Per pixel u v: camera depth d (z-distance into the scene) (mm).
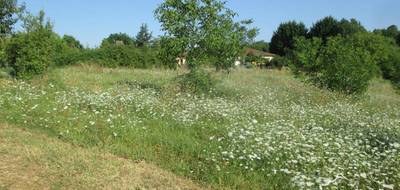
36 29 22750
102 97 14469
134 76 25734
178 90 17062
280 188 7684
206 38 16844
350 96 18688
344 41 22938
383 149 9820
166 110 13289
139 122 11711
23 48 20359
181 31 17266
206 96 16672
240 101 15898
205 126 11656
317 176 7754
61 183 7395
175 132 11117
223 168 8422
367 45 25422
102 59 37094
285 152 8820
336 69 20125
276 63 47125
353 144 9656
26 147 9305
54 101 14430
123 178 7723
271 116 13445
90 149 9555
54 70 23672
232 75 25625
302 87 20031
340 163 8461
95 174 7832
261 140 9328
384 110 16406
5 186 7207
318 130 11016
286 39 73562
